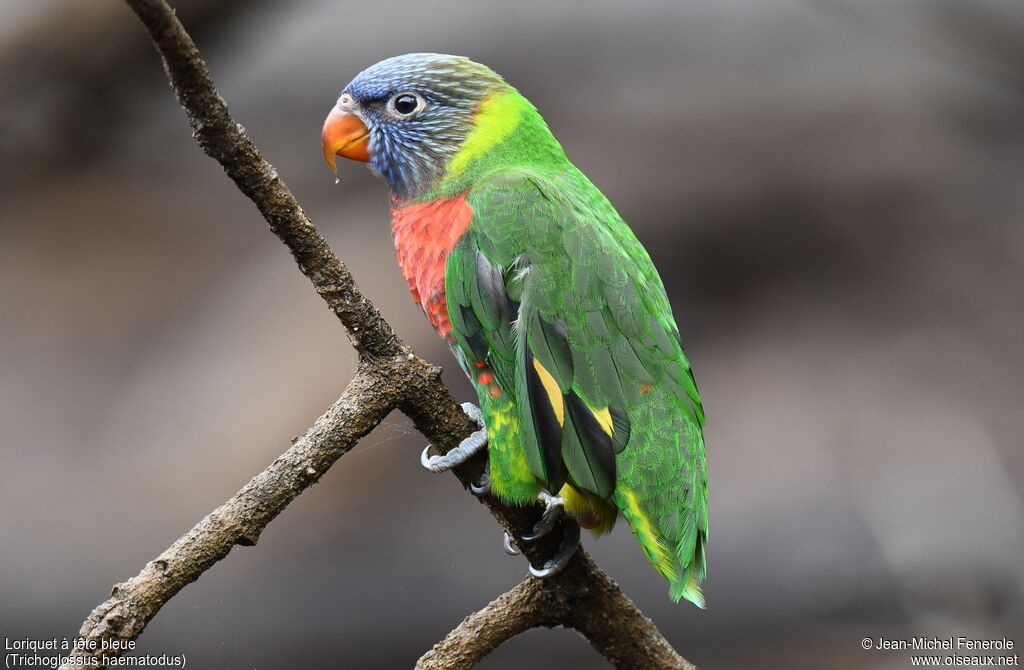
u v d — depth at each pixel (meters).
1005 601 10.81
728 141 14.93
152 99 11.40
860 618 11.21
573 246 5.62
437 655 4.92
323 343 12.77
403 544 11.62
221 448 11.99
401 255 6.41
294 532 11.55
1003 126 14.99
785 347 13.60
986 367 13.09
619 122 15.23
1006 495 11.55
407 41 16.23
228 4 10.88
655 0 16.41
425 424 4.70
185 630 10.74
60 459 12.13
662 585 11.60
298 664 10.88
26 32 9.99
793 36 15.95
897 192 14.41
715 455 12.61
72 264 14.44
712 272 14.15
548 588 5.00
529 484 5.21
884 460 12.16
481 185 5.98
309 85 16.03
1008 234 14.10
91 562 11.21
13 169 11.62
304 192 14.98
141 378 12.96
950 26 12.52
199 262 14.53
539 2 16.50
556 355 5.45
